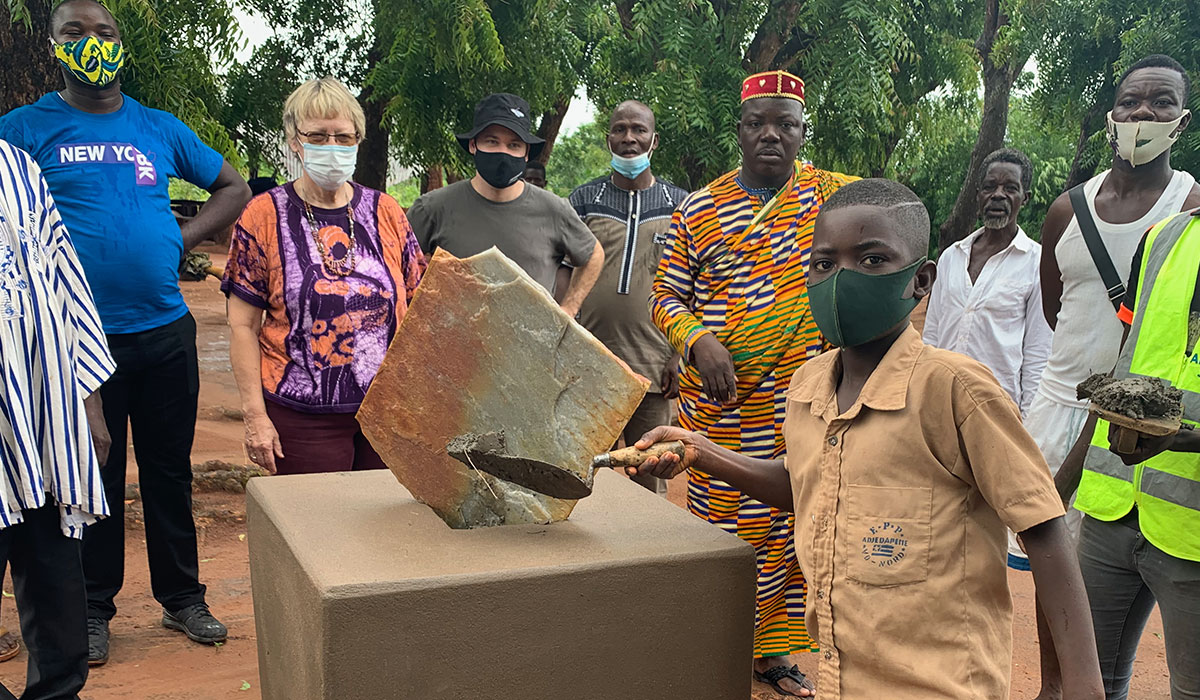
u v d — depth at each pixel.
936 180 17.09
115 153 3.01
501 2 8.22
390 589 1.58
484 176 3.62
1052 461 3.04
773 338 2.85
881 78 9.12
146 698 2.89
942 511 1.61
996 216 3.80
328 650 1.55
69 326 2.45
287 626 1.84
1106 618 2.31
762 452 2.91
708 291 2.99
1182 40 9.76
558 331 1.98
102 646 3.13
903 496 1.63
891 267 1.63
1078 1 10.78
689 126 8.84
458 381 1.99
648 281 4.27
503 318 1.98
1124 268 2.77
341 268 2.97
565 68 9.02
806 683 3.03
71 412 2.42
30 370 2.34
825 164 9.95
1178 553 2.04
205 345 8.34
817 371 1.87
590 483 1.88
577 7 8.64
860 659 1.65
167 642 3.33
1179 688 2.14
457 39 7.33
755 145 2.86
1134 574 2.25
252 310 2.98
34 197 2.40
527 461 1.76
